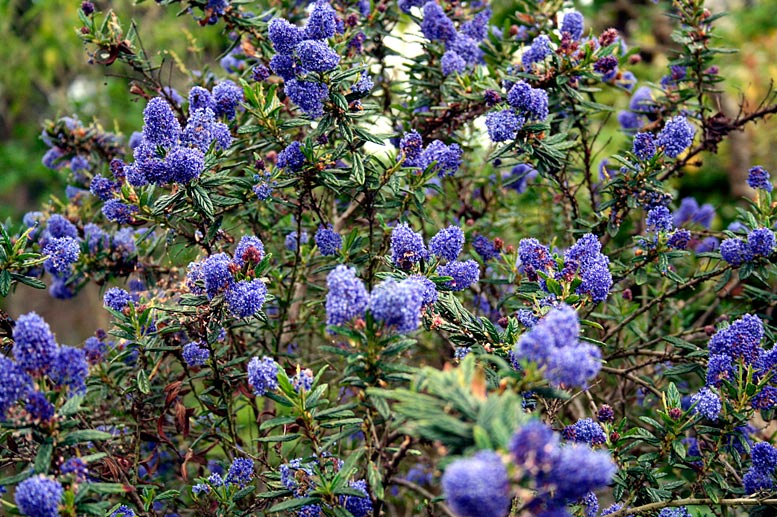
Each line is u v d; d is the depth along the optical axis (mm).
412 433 1659
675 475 3600
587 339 2520
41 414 1926
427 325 2494
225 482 2684
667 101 3912
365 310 1938
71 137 3994
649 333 3824
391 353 1972
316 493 2215
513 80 3352
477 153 4277
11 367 1912
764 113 3623
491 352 2436
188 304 2596
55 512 1806
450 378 1688
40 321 1938
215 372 2863
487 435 1544
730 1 8539
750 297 3490
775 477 2590
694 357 3180
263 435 3344
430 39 3660
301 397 2143
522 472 1494
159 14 7457
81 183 4102
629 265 3340
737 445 2994
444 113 3637
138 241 3037
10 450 2311
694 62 3756
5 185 8570
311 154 2918
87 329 7445
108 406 3545
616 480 2619
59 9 8594
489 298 3906
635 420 3908
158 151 2701
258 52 3816
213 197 2945
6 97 9711
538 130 2975
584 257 2635
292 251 3674
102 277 3668
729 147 6969
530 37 4055
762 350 2660
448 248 2584
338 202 4156
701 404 2529
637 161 3221
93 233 3646
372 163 3129
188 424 2938
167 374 3471
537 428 1498
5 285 2617
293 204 3162
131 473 2867
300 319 3916
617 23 8203
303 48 2703
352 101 2986
